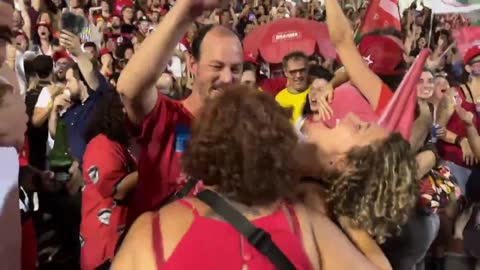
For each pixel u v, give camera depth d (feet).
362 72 5.66
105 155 7.80
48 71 12.12
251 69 12.00
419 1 24.12
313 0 30.58
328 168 4.91
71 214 10.11
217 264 4.01
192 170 4.35
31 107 11.05
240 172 4.19
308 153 4.94
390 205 4.71
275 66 13.56
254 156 4.19
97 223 7.74
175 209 4.35
